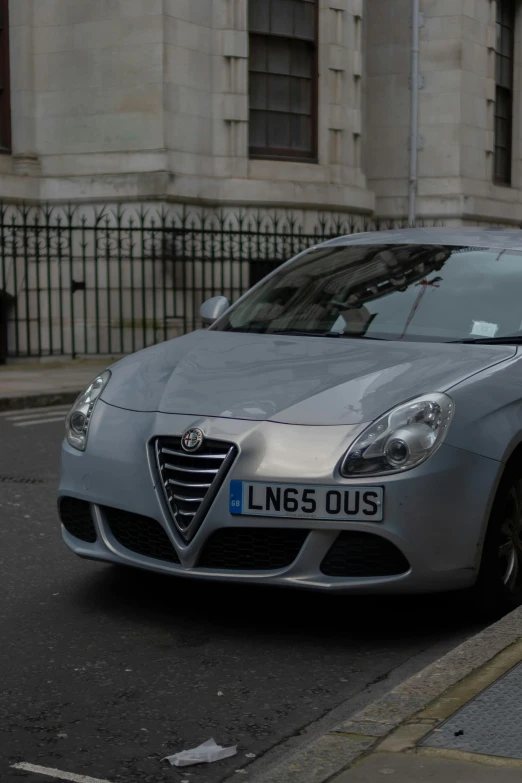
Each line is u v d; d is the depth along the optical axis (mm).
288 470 4324
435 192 22531
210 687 4078
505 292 5473
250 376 4836
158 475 4570
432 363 4801
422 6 22312
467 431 4449
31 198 17547
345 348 5102
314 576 4348
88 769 3385
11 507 7168
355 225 20250
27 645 4539
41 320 17516
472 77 22656
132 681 4137
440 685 3615
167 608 4996
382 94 22703
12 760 3447
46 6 17547
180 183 17250
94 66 17344
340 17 19609
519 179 25406
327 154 19641
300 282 6070
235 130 18156
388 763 3055
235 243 18422
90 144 17438
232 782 3305
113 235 17391
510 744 3141
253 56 18766
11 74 17641
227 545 4461
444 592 4797
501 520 4652
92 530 4879
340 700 3959
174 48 17172
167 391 4824
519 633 4098
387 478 4277
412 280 5727
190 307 17938
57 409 12438
